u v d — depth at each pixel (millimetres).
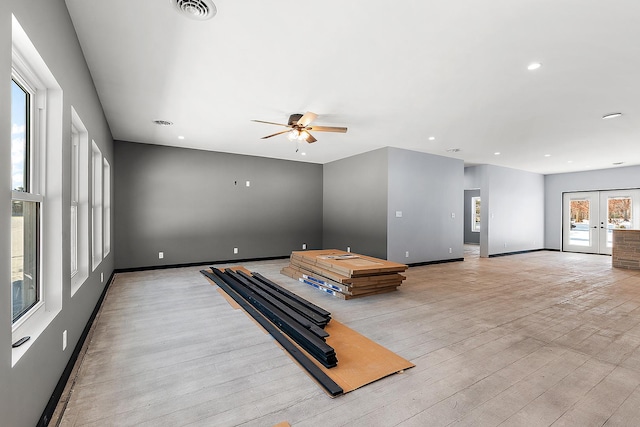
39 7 1587
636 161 7539
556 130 4938
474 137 5461
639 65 2836
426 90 3465
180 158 6438
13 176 1723
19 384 1330
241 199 7156
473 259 7953
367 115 4316
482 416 1774
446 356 2508
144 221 6070
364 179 6918
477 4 2053
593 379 2174
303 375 2215
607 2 2014
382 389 2039
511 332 3012
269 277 5547
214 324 3209
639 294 4457
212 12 2148
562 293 4492
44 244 1947
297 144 6168
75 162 2920
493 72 3023
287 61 2846
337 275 4387
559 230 9641
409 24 2281
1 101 1205
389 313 3555
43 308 1908
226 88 3441
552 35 2395
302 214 8039
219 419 1744
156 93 3570
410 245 6672
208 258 6750
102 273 4047
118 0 2035
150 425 1696
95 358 2459
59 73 1938
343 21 2256
